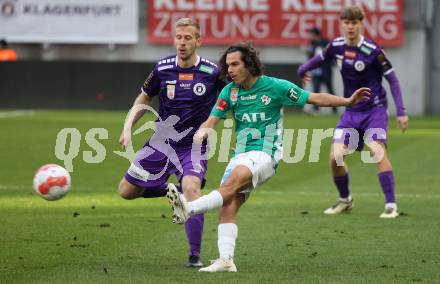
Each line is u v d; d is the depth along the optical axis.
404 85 80.62
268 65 75.62
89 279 18.25
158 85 21.64
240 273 18.94
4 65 77.38
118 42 80.69
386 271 19.27
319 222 26.22
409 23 80.06
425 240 23.22
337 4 79.50
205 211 18.78
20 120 65.00
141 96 21.88
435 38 80.69
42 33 80.69
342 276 18.69
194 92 21.19
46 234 23.73
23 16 80.56
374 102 28.34
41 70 77.56
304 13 79.69
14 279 18.25
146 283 17.88
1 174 37.34
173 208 18.22
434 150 48.34
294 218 26.95
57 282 17.97
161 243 22.56
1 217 26.59
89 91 77.62
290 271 19.20
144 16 81.19
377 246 22.30
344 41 28.55
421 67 80.44
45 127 59.06
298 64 75.56
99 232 24.09
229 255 19.17
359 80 28.45
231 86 19.97
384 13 79.50
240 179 19.09
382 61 28.12
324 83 74.44
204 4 80.00
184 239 23.11
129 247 21.97
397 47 80.25
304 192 33.34
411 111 80.94
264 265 19.88
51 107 77.62
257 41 79.94
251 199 31.38
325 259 20.61
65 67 77.56
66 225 25.22
